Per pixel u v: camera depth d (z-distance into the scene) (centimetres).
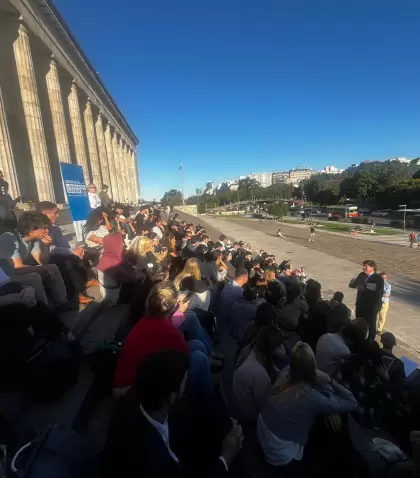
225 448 245
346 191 12375
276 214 8244
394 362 458
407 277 1914
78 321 448
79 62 2833
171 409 244
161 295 275
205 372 275
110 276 539
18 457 166
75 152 2691
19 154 1723
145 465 152
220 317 735
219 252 967
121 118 5212
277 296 643
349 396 323
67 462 168
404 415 400
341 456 284
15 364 281
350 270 2125
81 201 914
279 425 288
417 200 8550
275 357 420
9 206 747
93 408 319
